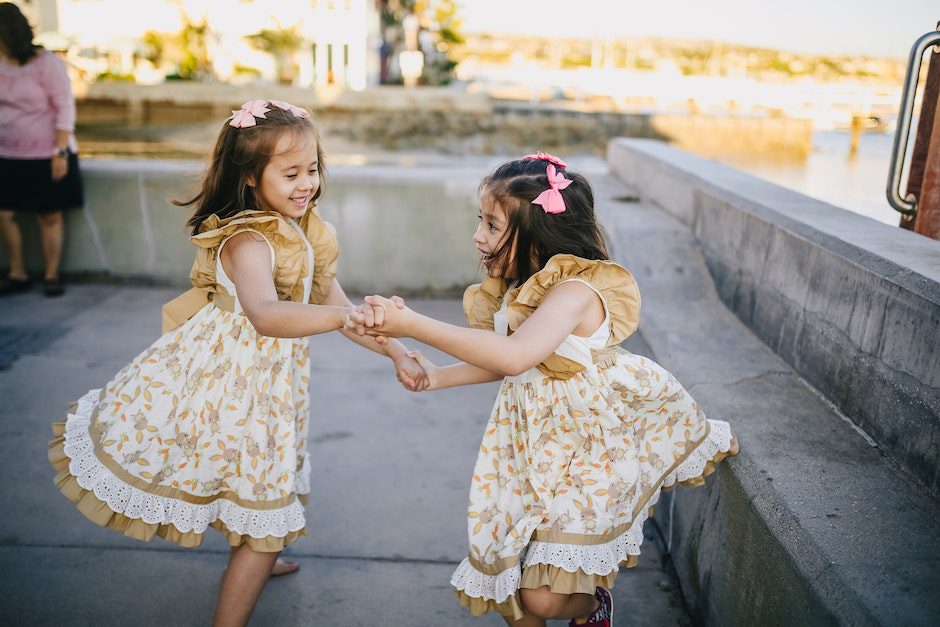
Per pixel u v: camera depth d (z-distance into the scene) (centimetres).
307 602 212
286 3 1972
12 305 439
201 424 173
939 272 171
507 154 1513
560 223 163
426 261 473
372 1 2122
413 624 205
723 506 185
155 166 466
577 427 165
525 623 165
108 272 476
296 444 192
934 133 227
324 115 1753
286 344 179
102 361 367
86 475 172
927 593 128
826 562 137
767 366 235
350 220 467
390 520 251
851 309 196
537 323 154
